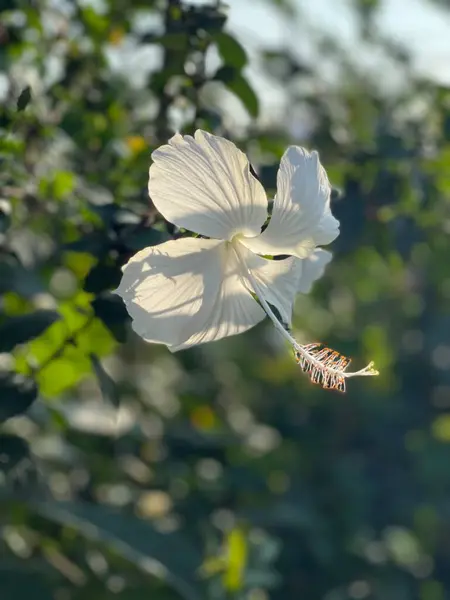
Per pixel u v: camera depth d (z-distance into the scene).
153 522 1.23
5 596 1.17
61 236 1.01
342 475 1.65
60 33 1.12
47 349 0.98
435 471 1.71
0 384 0.91
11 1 1.04
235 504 1.37
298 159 0.78
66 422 1.16
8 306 1.00
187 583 1.18
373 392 1.78
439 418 1.77
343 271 1.77
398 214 1.12
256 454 1.57
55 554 1.20
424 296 1.79
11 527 1.19
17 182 0.98
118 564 1.21
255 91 0.99
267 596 1.47
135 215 0.90
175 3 0.99
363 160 1.09
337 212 1.03
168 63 1.00
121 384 1.27
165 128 1.01
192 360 1.36
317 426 1.75
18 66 1.11
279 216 0.78
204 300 0.79
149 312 0.78
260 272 0.81
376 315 1.81
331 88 1.48
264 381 1.80
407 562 1.68
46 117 1.08
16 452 0.97
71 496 1.23
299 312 1.86
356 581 1.58
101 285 0.88
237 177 0.77
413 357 1.80
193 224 0.77
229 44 0.98
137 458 1.28
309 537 1.51
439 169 1.12
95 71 1.12
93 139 1.08
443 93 1.21
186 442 1.30
